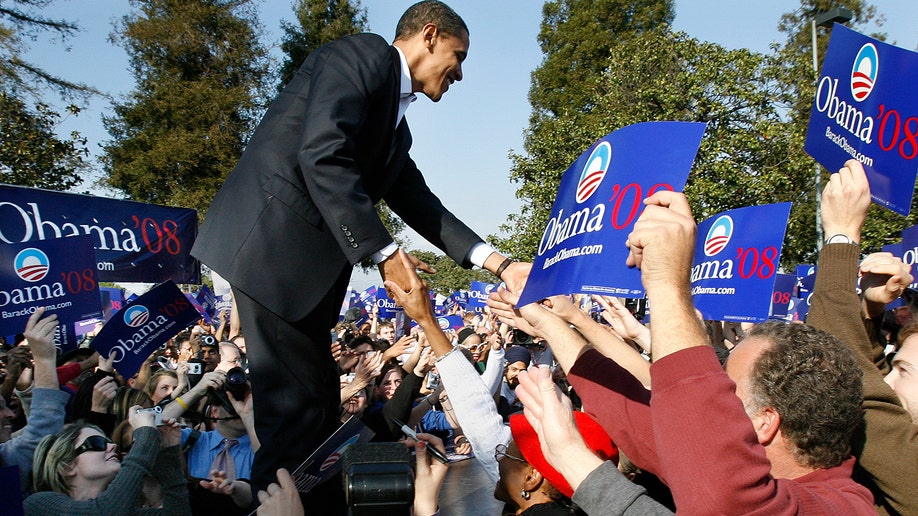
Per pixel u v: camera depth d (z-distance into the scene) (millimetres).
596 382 2232
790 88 15945
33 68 17375
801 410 1683
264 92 28500
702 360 1433
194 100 26641
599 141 1881
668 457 1397
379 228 2170
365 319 16891
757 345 1801
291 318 2234
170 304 5652
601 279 1731
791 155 15406
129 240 7469
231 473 4379
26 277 5059
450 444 6930
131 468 2910
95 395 4637
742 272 4621
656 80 17516
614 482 1675
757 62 15938
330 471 2369
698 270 4887
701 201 15734
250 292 2207
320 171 2113
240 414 4438
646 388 2400
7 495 1963
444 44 2457
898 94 2766
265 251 2221
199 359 7895
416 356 5109
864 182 2418
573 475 1727
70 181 16609
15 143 16109
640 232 1500
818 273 2418
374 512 1725
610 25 38375
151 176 26109
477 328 9789
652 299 1479
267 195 2248
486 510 4750
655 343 1467
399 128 2537
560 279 1847
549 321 2438
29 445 3695
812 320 2375
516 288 2574
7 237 6402
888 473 2084
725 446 1360
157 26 26781
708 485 1345
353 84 2229
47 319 3889
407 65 2457
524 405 1871
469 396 2553
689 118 16547
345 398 4711
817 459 1715
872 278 2652
